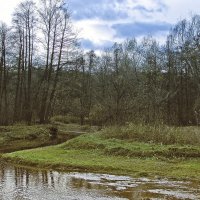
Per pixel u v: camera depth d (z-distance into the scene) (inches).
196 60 2677.2
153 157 879.7
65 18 2135.8
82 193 619.8
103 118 2300.7
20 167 871.1
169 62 2839.6
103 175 765.3
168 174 752.3
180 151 881.5
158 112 1402.6
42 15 2135.8
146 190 637.3
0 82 2186.3
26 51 2192.4
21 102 2268.7
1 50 2132.1
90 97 2984.7
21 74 2300.7
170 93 2532.0
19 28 2160.4
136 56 3061.0
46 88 2139.5
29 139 1515.7
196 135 981.2
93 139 1075.3
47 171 818.8
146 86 2541.8
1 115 2155.5
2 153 1125.7
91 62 3216.0
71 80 2549.2
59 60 2133.4
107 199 581.6
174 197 592.1
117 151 936.9
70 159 900.6
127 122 1212.5
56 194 614.2
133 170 788.6
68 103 2896.2
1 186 675.4
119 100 2251.5
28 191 636.1
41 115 2138.3
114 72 3006.9
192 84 2792.8
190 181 700.7
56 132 1708.9
